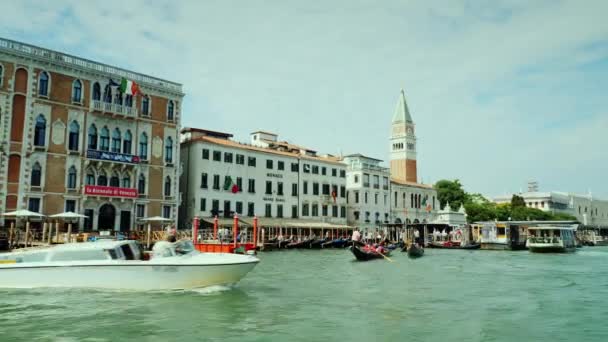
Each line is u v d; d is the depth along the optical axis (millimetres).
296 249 47500
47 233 33531
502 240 56719
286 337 11539
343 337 11609
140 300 15219
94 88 38938
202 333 11773
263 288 18906
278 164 54719
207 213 47188
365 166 66188
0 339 11039
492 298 17547
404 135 90500
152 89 42094
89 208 37688
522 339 11781
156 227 41594
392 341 11336
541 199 122062
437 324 13148
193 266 16266
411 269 28219
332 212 61062
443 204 86812
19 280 16172
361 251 33438
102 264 15992
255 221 39562
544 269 29531
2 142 33875
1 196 33656
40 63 35906
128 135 40562
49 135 36125
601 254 47750
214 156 48344
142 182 41125
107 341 11000
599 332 12508
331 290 18891
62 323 12445
